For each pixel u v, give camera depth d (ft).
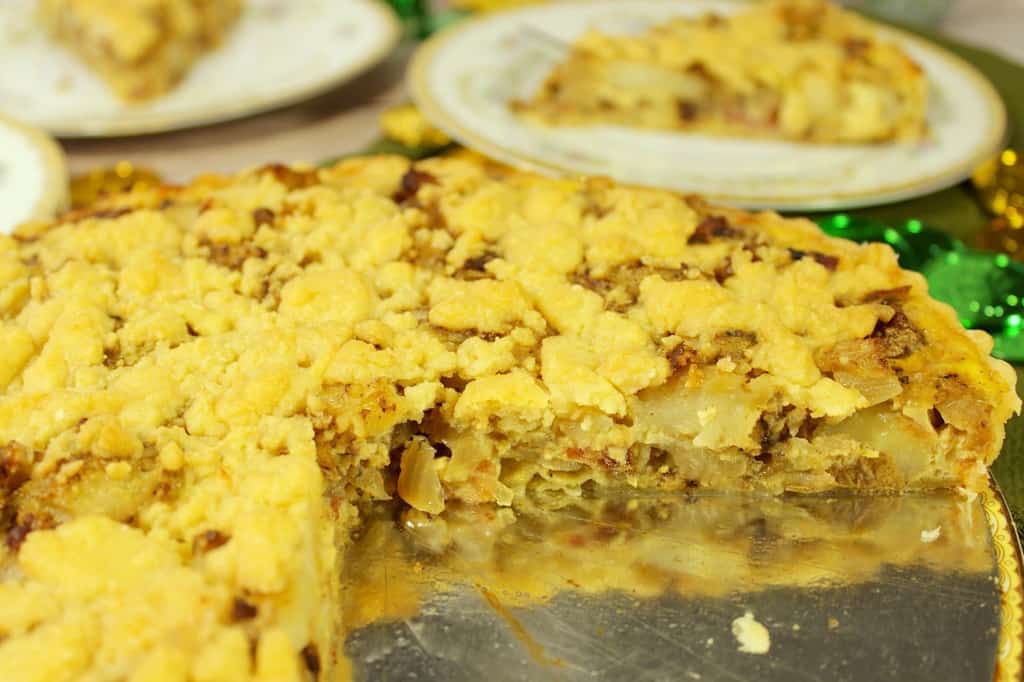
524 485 1.32
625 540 1.27
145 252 1.34
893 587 1.21
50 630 1.00
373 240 1.36
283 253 1.37
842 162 1.69
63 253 1.35
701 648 1.18
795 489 1.31
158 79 1.79
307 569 1.11
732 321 1.29
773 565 1.24
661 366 1.26
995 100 1.77
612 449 1.29
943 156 1.67
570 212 1.40
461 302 1.30
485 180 1.46
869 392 1.27
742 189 1.61
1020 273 1.48
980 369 1.28
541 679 1.17
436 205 1.42
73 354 1.24
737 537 1.27
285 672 0.98
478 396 1.26
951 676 1.16
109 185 1.64
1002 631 1.18
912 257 1.51
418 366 1.27
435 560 1.25
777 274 1.34
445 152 1.73
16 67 1.85
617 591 1.22
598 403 1.26
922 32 1.99
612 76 1.77
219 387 1.23
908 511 1.28
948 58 1.84
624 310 1.32
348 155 1.72
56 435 1.17
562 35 1.90
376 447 1.27
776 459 1.30
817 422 1.29
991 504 1.27
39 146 1.59
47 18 1.93
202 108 1.75
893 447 1.29
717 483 1.31
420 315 1.31
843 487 1.31
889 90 1.71
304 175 1.45
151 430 1.19
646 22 1.93
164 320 1.28
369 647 1.18
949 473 1.29
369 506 1.29
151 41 1.77
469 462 1.29
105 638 1.00
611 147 1.72
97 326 1.27
